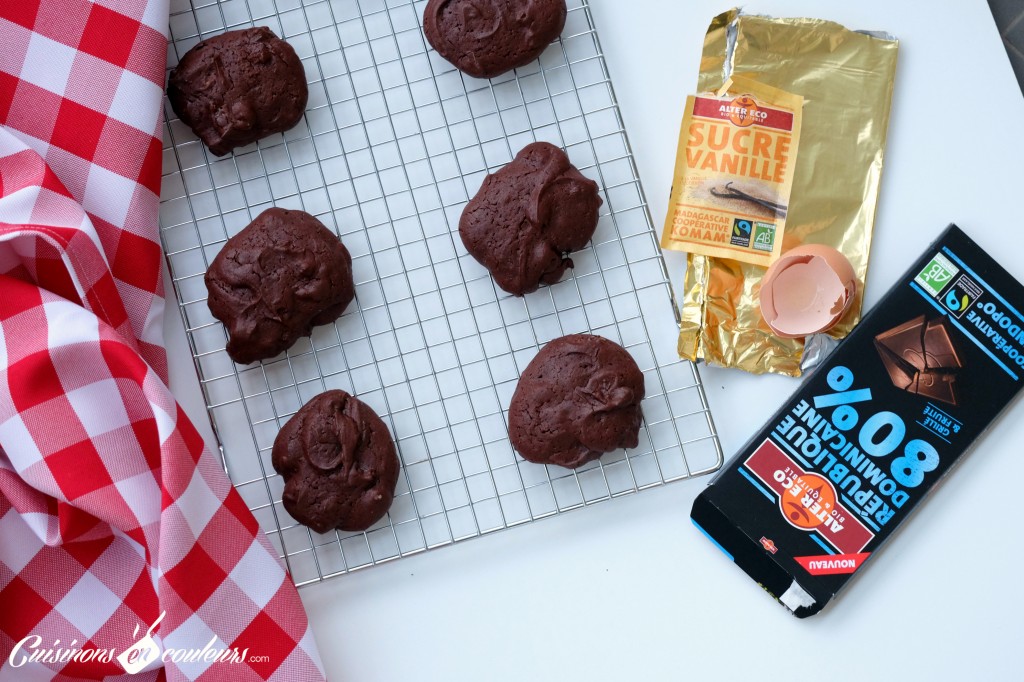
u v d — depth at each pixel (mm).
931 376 738
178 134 760
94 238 709
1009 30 792
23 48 719
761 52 756
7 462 716
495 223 732
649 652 757
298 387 759
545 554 759
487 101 765
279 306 724
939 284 737
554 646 757
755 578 749
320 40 763
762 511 742
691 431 760
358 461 730
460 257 763
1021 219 758
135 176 728
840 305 735
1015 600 756
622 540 759
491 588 758
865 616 758
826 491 741
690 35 764
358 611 757
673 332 762
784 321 743
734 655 757
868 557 739
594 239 761
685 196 753
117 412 714
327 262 729
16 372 700
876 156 756
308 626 724
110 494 709
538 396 729
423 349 762
